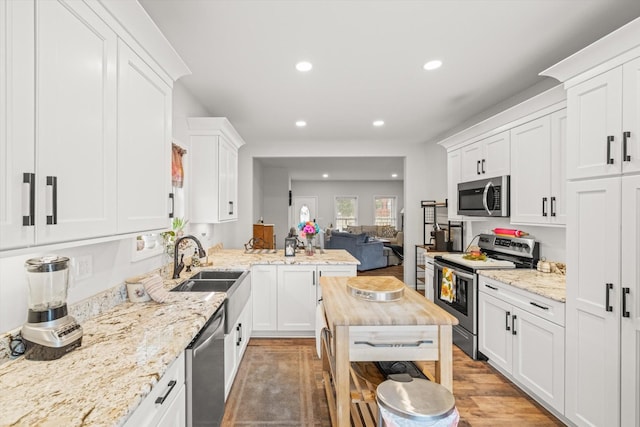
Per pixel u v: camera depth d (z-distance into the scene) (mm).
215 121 2857
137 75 1401
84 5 1040
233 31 1909
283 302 3189
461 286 2990
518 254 2930
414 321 1354
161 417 1066
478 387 2377
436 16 1771
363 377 1423
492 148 2977
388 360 1389
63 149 949
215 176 2936
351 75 2547
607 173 1562
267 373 2586
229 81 2658
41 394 857
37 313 1072
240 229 4926
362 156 5016
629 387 1461
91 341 1223
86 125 1058
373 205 11320
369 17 1773
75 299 1439
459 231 4254
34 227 840
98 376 957
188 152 2865
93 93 1094
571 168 1778
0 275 1096
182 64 1720
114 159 1219
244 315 2721
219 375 1762
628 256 1464
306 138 4773
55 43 919
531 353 2129
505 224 3291
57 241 924
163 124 1677
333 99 3092
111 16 1187
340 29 1893
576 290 1750
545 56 2240
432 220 4969
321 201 11320
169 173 1740
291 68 2418
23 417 758
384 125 4039
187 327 1377
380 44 2068
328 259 3309
